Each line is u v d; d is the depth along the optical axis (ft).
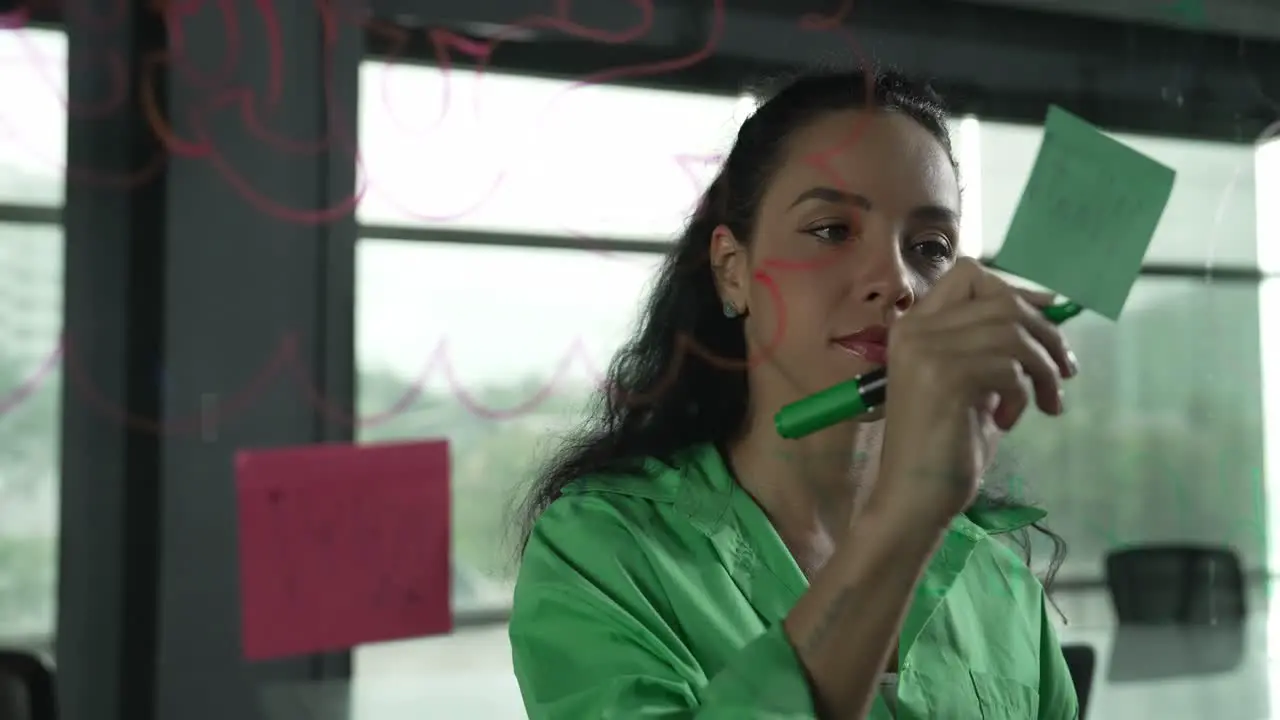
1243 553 5.62
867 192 1.54
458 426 3.04
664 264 1.97
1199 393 6.13
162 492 2.73
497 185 3.12
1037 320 1.08
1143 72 4.51
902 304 1.50
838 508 1.71
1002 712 1.66
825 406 1.16
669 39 3.54
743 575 1.57
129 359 2.71
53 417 2.68
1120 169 1.15
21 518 2.68
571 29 3.35
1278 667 5.23
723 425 1.80
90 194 2.56
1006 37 4.37
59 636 2.66
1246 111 4.50
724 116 3.38
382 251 3.12
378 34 2.92
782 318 1.58
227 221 2.72
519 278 3.27
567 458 1.96
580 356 3.21
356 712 3.79
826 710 1.11
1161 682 5.23
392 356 3.16
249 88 2.67
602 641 1.36
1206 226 5.26
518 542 2.18
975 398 1.05
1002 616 1.76
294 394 2.89
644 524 1.58
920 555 1.07
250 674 2.93
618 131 3.25
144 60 2.54
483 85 3.13
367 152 2.90
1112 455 6.68
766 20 3.74
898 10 4.15
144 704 2.72
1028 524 2.00
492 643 4.29
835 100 1.62
